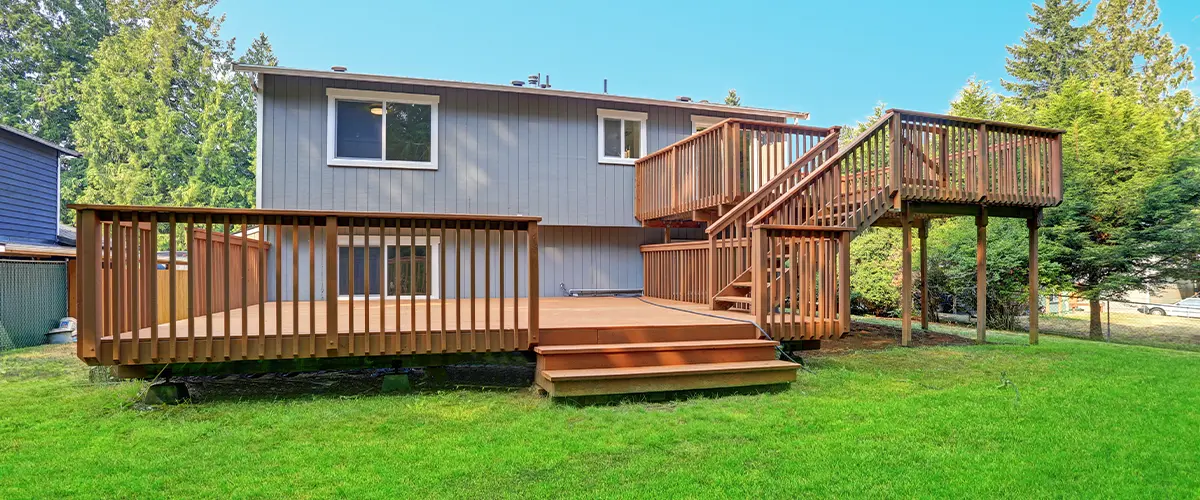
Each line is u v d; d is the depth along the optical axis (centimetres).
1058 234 1396
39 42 3028
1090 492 309
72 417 436
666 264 948
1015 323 1491
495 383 557
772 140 1038
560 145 1069
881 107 2864
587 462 347
